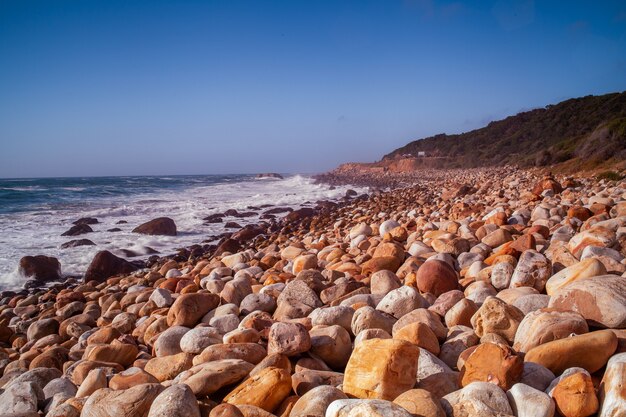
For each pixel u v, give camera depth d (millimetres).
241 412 2967
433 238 8328
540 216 9984
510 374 2926
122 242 16922
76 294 9734
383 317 4309
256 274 8500
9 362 5996
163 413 2971
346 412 2568
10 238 17438
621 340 3205
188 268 11328
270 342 3947
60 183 64125
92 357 4918
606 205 8812
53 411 3596
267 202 33125
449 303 4641
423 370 3277
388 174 75938
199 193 42250
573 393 2654
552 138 59594
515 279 4824
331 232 15586
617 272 4520
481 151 70188
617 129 30219
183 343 4504
